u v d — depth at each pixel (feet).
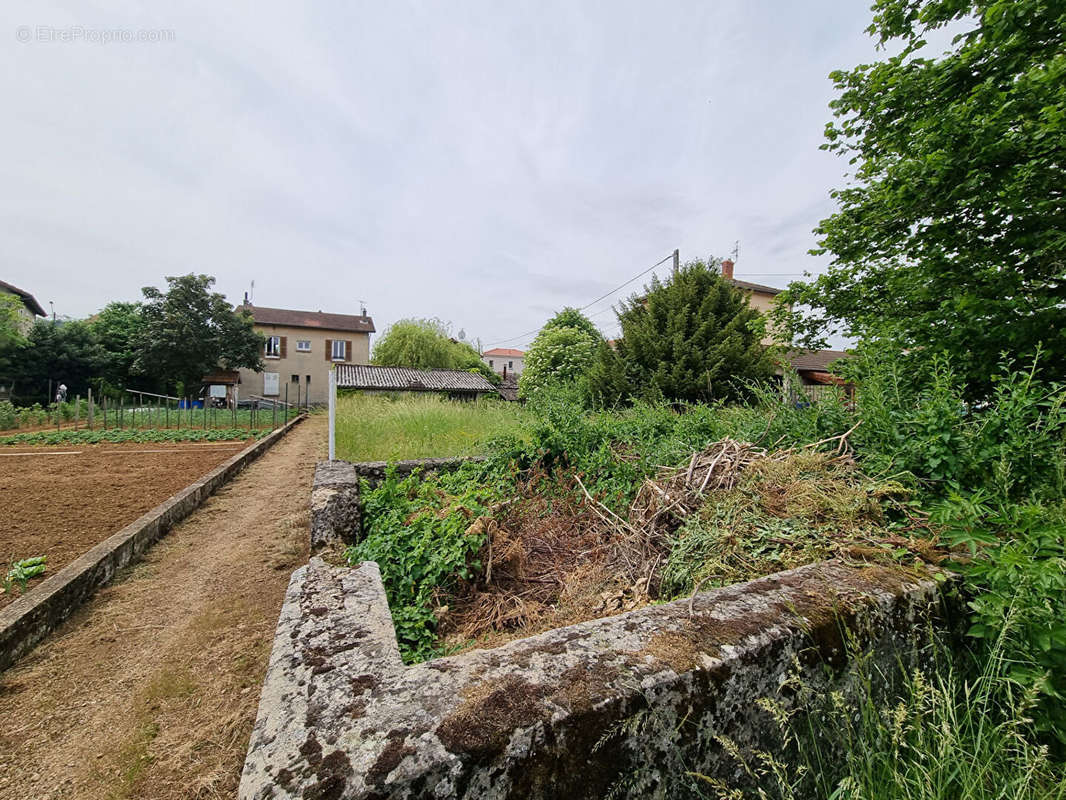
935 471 7.29
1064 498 5.81
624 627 4.13
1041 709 4.01
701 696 3.50
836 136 17.42
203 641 7.69
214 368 75.51
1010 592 4.50
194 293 73.05
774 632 3.99
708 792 3.51
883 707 4.19
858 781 3.63
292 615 4.95
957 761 3.68
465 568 8.91
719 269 40.19
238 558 11.37
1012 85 11.59
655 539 9.20
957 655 5.07
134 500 15.53
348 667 3.75
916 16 13.66
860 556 6.08
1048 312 10.73
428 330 89.04
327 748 2.79
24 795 4.80
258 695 6.36
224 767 5.15
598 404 37.55
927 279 14.08
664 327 38.73
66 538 11.60
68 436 33.50
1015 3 10.48
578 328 77.25
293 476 22.38
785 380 12.60
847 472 8.14
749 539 7.41
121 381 77.71
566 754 3.00
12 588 8.86
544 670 3.48
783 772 3.88
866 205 16.53
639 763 3.25
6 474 20.26
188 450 28.76
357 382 63.00
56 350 70.28
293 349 92.02
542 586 9.43
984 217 12.61
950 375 8.22
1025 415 6.75
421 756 2.68
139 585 9.82
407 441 22.29
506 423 25.43
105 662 7.13
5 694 6.39
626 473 12.25
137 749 5.41
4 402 43.96
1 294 59.88
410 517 10.99
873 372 9.89
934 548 6.06
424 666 3.69
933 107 13.41
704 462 10.25
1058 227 11.35
